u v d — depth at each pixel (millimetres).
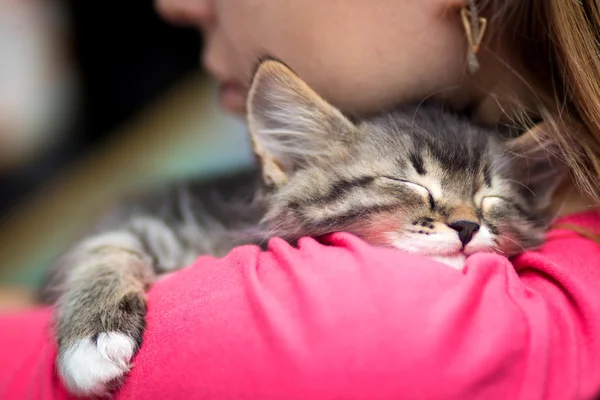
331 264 295
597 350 295
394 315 279
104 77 775
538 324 290
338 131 366
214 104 634
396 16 338
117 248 386
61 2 760
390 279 288
